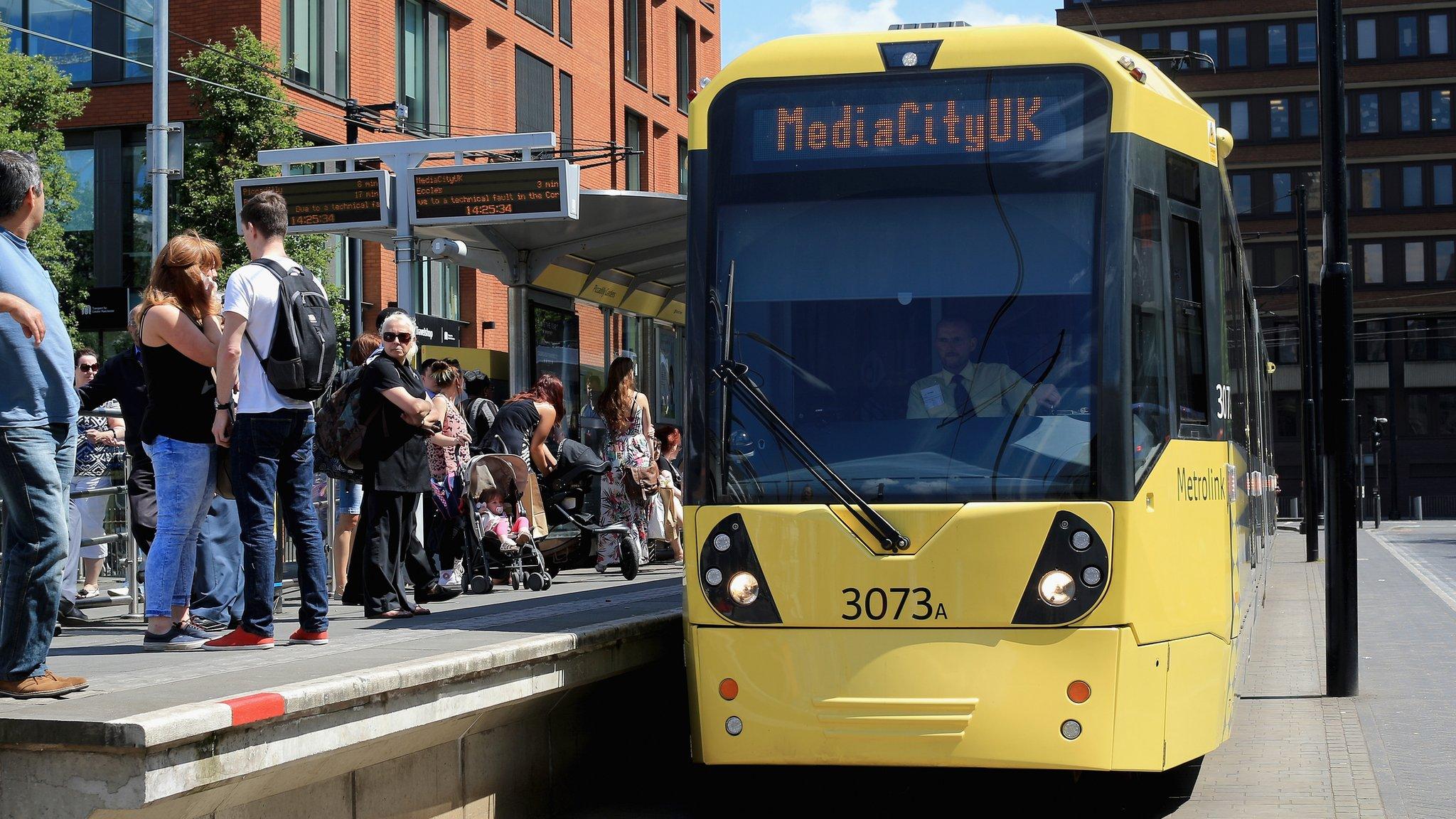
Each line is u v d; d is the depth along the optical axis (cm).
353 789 559
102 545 1059
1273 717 1024
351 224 1443
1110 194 684
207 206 2798
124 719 433
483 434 1229
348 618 888
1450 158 7688
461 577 1102
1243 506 943
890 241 695
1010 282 684
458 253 1396
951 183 697
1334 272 1122
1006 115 700
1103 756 643
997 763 643
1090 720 642
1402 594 2150
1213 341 765
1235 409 868
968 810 761
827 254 697
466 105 3828
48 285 536
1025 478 659
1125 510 655
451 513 1080
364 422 880
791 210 704
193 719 447
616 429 1237
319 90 3303
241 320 682
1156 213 710
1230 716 783
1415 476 7662
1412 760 855
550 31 4234
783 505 669
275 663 607
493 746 668
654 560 1402
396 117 3189
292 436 701
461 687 591
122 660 643
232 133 2873
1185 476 708
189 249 714
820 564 659
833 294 693
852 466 670
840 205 702
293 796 525
